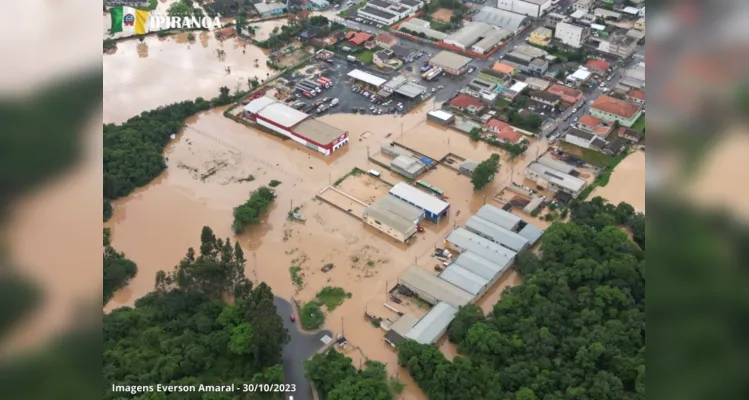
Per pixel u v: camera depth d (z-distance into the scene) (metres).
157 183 74.94
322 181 75.00
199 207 71.12
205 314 54.62
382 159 78.44
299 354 53.38
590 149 78.69
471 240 63.84
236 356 51.16
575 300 54.50
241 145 81.69
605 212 66.31
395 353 53.69
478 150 79.88
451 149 80.00
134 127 81.75
